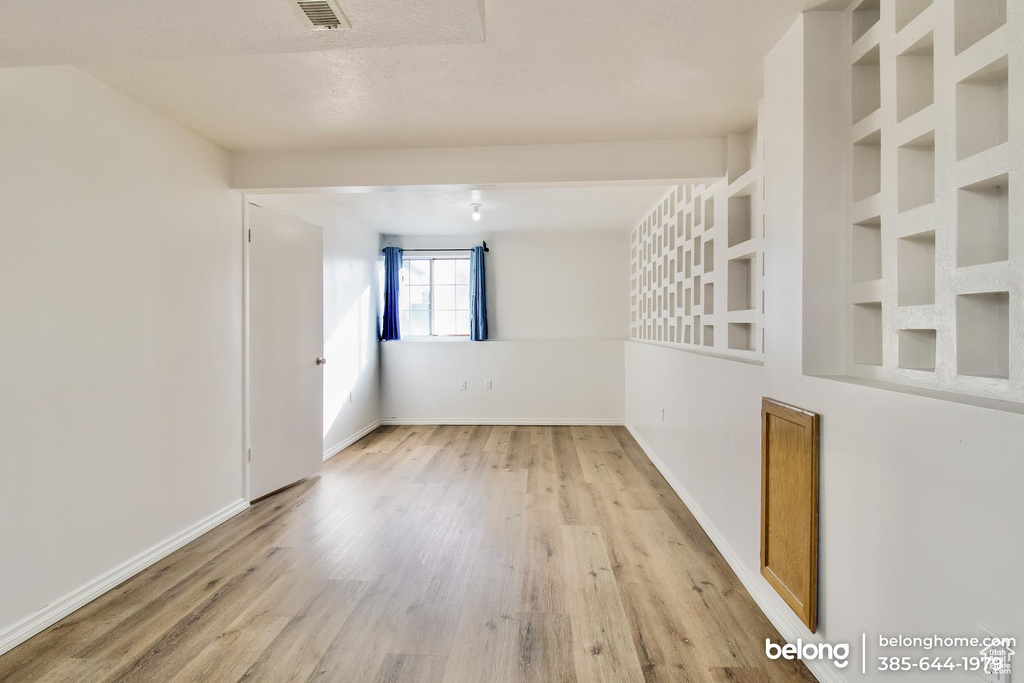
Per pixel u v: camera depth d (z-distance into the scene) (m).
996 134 1.27
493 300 6.39
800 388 1.79
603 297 6.34
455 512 3.29
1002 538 1.00
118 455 2.36
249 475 3.41
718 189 3.06
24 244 1.93
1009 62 1.11
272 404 3.64
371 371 5.96
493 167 3.15
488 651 1.85
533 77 2.26
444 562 2.57
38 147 1.98
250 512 3.30
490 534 2.92
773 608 2.01
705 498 2.96
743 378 2.33
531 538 2.86
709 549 2.71
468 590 2.28
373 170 3.20
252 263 3.44
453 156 3.17
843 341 1.75
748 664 1.77
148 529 2.54
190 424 2.86
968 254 1.27
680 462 3.56
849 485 1.52
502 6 1.72
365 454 4.85
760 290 2.52
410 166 3.19
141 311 2.50
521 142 3.09
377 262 6.19
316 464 4.10
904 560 1.29
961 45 1.28
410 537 2.89
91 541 2.21
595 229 6.08
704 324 3.32
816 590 1.69
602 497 3.57
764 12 1.77
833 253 1.75
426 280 6.48
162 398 2.65
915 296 1.50
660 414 4.23
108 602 2.19
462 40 1.63
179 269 2.78
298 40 1.62
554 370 6.27
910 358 1.50
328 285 4.73
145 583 2.36
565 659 1.80
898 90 1.50
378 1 1.40
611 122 2.78
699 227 3.43
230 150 3.21
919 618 1.23
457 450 5.00
